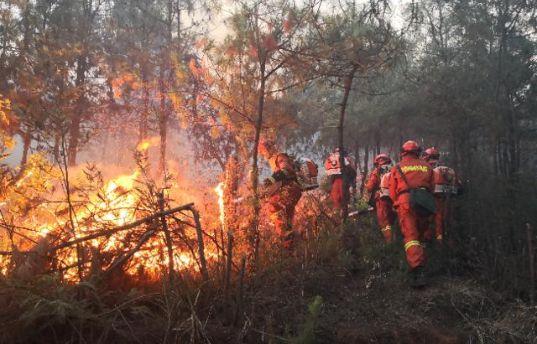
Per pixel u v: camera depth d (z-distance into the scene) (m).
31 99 3.89
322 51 4.80
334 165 7.68
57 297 2.78
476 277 4.83
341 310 3.96
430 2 8.59
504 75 8.01
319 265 4.69
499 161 8.01
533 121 8.62
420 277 4.55
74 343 2.85
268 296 3.82
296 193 5.19
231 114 5.06
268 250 4.58
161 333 3.00
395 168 5.09
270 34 4.64
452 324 3.96
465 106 7.67
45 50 4.33
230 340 3.13
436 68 8.30
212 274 3.67
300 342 3.19
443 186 5.77
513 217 5.64
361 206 7.39
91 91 7.39
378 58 5.23
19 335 2.72
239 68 4.84
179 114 5.23
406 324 3.81
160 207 3.37
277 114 5.21
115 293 3.22
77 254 3.21
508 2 8.05
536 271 4.67
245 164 5.02
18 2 6.78
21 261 3.09
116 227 3.33
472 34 8.16
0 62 5.30
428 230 5.55
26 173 3.91
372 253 5.08
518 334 3.75
